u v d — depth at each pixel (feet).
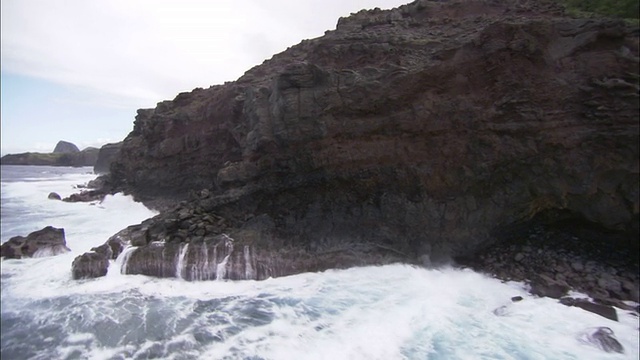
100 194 115.34
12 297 40.93
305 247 46.37
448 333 30.19
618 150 34.65
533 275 37.73
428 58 46.06
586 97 36.58
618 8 44.98
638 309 31.32
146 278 44.42
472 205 42.16
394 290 38.29
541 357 26.81
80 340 32.99
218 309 36.99
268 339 31.37
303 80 48.57
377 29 58.08
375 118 46.42
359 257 43.93
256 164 51.70
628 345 27.53
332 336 31.04
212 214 51.57
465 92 42.91
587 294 34.24
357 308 35.22
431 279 40.14
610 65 36.22
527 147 38.52
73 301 39.75
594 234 38.47
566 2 52.37
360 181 46.47
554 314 31.91
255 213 51.11
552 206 39.47
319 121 47.85
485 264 41.06
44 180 182.91
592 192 35.88
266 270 43.21
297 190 49.60
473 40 42.73
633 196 34.37
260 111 52.65
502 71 40.57
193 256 44.62
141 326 34.50
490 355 27.25
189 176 87.56
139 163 107.96
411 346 28.78
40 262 51.34
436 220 43.32
